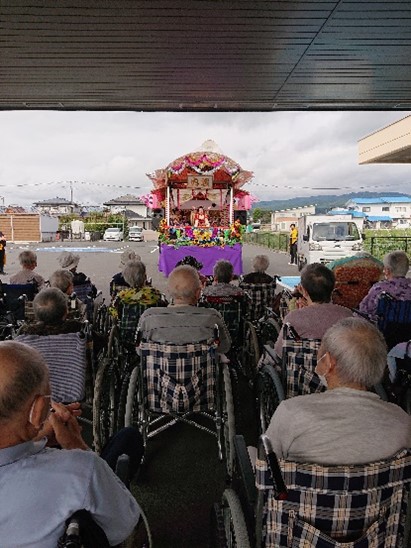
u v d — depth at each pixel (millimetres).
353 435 1677
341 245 15531
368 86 5984
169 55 4797
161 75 5457
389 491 1608
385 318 3934
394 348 3391
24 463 1330
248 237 41781
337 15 3844
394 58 4934
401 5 3639
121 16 3840
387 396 3041
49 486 1311
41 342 3016
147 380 3303
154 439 3818
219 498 3072
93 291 6074
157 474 3342
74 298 4406
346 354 1765
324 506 1576
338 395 1761
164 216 15156
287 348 3014
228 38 4344
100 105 6871
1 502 1292
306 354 3002
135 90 6105
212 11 3756
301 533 1597
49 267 19047
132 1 3549
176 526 2805
